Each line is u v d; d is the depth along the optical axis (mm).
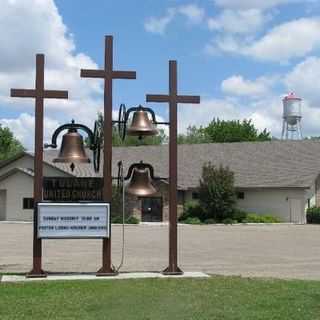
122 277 14281
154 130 14727
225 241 30547
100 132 14758
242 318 9992
